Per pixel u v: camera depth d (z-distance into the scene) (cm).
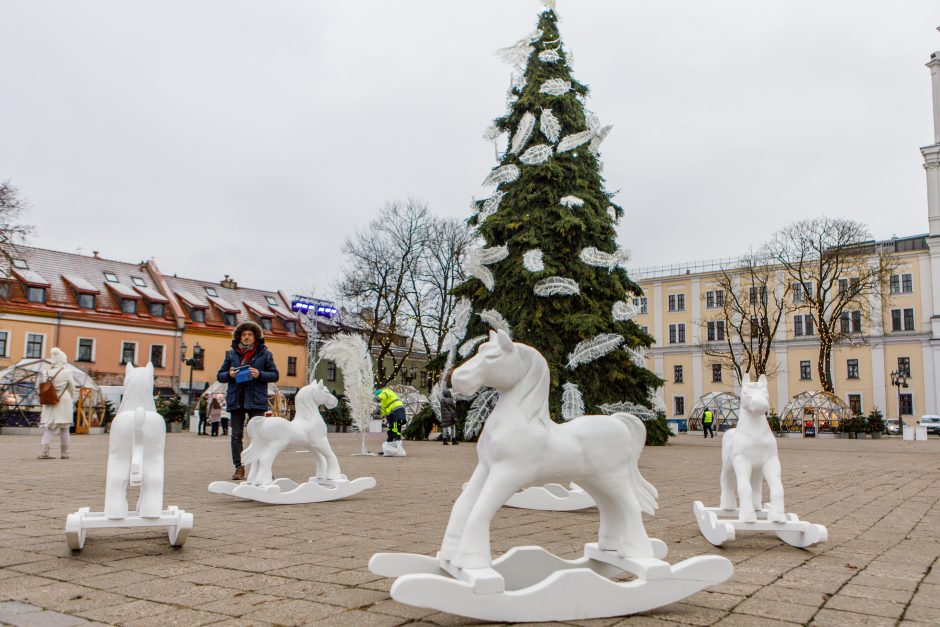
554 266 2200
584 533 626
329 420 4450
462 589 341
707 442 3141
